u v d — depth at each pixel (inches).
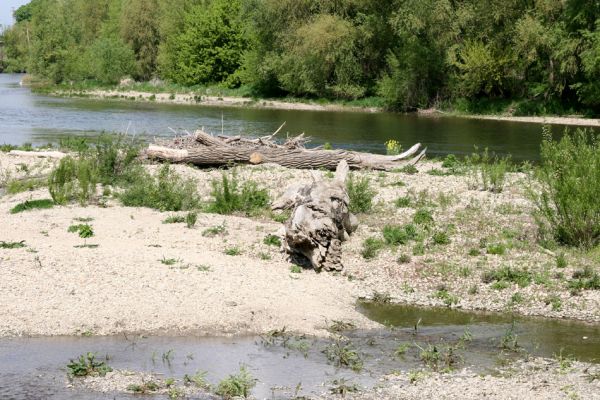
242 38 2812.5
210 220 678.5
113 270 515.2
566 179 597.0
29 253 547.5
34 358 388.5
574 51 1754.4
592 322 464.8
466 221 674.2
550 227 642.8
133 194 748.0
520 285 523.5
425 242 616.4
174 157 942.4
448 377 371.2
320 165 941.2
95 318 440.5
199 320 444.8
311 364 388.8
